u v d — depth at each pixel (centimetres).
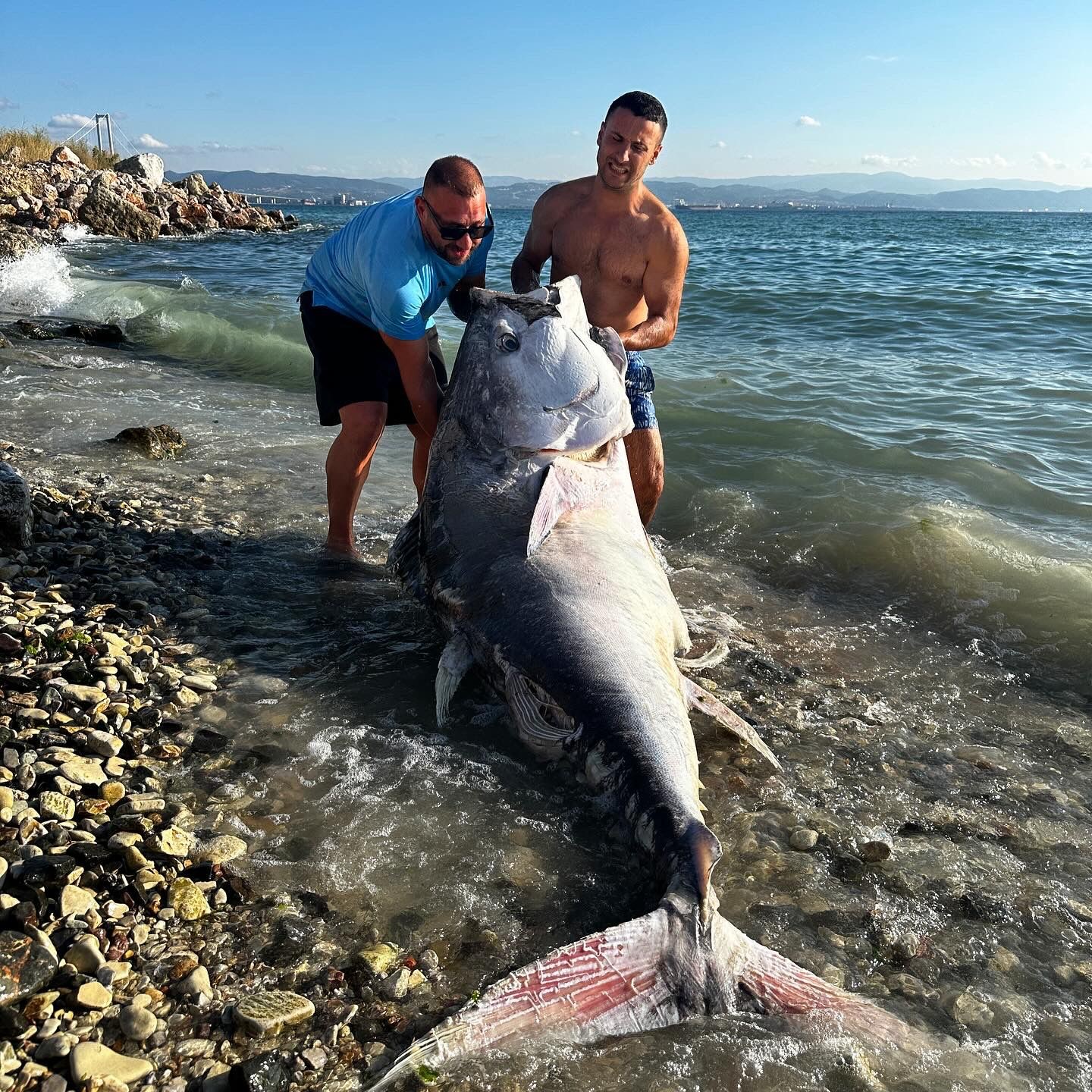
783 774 360
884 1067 240
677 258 512
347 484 516
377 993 258
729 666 439
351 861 305
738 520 613
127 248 3019
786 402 913
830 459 741
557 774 354
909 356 1162
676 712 338
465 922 283
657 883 294
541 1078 236
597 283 525
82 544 530
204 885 290
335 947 272
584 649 347
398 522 596
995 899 296
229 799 331
